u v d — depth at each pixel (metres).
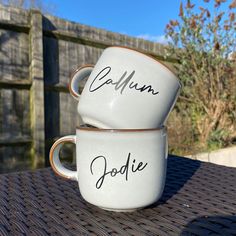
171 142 2.95
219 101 3.18
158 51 3.23
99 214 0.49
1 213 0.50
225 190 0.63
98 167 0.48
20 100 2.26
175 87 0.51
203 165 0.89
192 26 3.23
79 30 2.56
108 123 0.48
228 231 0.43
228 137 3.18
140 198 0.48
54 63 2.41
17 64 2.22
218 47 3.20
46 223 0.46
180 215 0.49
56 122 2.46
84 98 0.50
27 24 2.23
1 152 2.19
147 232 0.43
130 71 0.48
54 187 0.66
